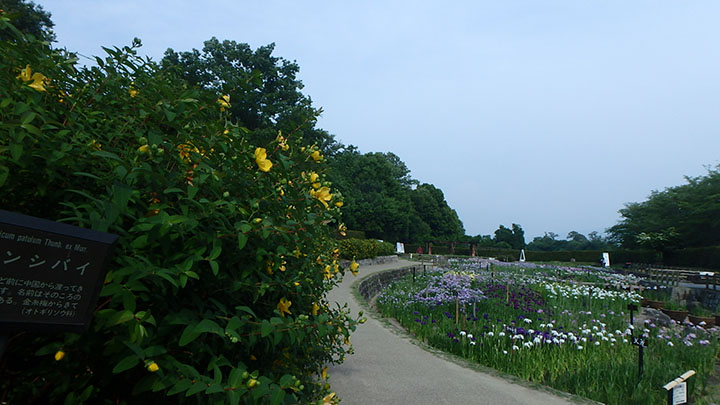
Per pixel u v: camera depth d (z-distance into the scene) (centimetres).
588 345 709
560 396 476
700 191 3597
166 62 273
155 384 149
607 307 1192
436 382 488
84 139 176
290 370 266
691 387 571
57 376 155
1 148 138
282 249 219
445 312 887
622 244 4444
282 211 229
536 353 621
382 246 2756
